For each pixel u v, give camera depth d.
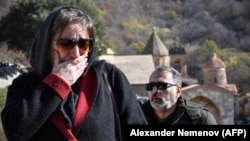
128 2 115.75
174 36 107.00
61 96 2.14
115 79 2.38
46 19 2.31
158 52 67.25
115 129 2.30
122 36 100.31
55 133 2.14
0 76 30.86
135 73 44.50
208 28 106.94
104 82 2.34
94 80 2.30
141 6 117.69
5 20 38.53
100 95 2.26
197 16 113.12
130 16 110.88
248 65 87.56
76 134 2.17
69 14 2.26
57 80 2.15
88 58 2.30
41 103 2.11
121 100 2.34
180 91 5.05
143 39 100.62
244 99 57.50
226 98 40.62
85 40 2.23
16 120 2.08
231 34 104.19
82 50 2.24
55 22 2.25
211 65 55.03
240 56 91.75
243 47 100.00
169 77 4.94
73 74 2.19
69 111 2.18
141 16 114.19
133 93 2.42
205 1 116.62
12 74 33.06
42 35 2.29
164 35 106.69
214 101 40.34
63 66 2.18
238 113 52.59
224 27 107.44
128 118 2.34
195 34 106.69
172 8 118.56
